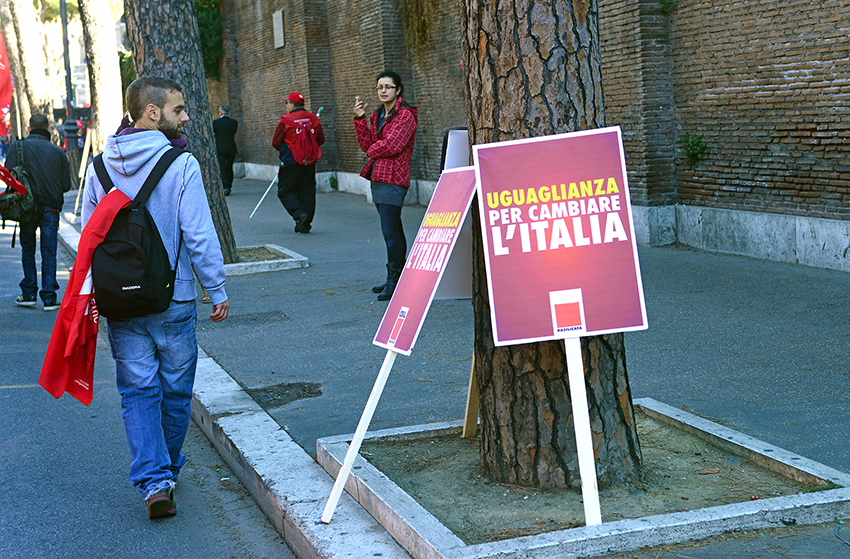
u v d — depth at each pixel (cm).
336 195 2119
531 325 335
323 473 414
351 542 336
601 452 362
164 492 405
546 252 337
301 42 2206
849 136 841
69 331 388
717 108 1020
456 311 800
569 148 339
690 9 1040
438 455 415
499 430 371
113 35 1834
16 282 1156
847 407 470
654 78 1081
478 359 377
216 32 2825
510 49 350
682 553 302
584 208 337
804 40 883
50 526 407
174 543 384
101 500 436
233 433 478
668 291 822
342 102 2131
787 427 444
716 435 405
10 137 3875
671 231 1107
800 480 356
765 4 927
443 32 1617
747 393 509
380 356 650
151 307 387
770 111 940
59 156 940
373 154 838
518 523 333
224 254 1076
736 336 644
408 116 838
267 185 2508
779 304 735
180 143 453
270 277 1031
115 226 387
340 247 1253
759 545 306
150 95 410
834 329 644
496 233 338
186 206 396
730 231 1007
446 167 409
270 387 582
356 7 1944
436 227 364
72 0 6438
